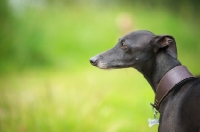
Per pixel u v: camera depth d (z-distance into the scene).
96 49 20.66
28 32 17.97
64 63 18.66
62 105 8.63
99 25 22.62
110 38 21.52
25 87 12.51
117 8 27.17
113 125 8.30
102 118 8.64
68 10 23.62
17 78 14.87
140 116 9.84
